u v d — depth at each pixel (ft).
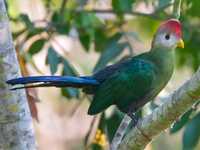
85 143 39.58
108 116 40.75
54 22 42.50
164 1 39.83
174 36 32.58
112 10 42.86
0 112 30.04
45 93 64.34
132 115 32.17
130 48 40.22
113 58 39.86
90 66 56.85
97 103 31.76
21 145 30.19
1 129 30.14
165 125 27.30
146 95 32.37
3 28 30.07
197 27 44.60
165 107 26.94
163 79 32.60
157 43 32.83
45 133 65.16
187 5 41.93
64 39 56.49
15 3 45.70
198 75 25.91
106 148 41.34
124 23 44.01
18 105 30.12
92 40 43.80
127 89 31.89
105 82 31.78
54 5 44.52
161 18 42.27
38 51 41.01
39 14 51.42
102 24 43.98
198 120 38.01
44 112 64.75
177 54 45.80
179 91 26.50
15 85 30.12
